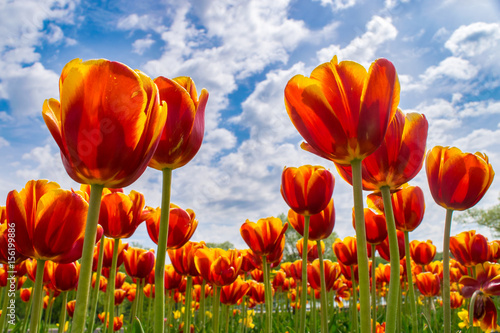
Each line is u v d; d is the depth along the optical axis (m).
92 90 0.15
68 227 0.22
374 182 0.23
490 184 0.30
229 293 0.56
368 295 0.18
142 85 0.16
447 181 0.30
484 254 0.52
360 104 0.19
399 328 0.44
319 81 0.20
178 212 0.40
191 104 0.21
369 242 0.43
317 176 0.39
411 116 0.24
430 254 0.68
